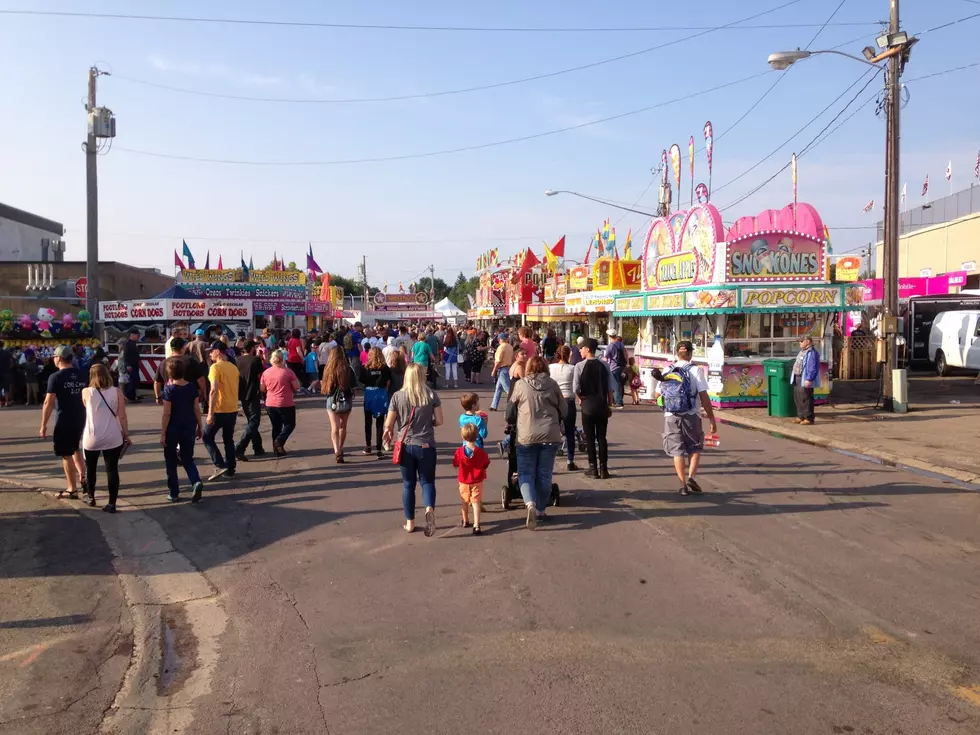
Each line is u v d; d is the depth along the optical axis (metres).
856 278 16.19
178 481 9.34
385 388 11.20
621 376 17.69
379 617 5.25
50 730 3.88
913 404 16.83
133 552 6.89
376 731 3.78
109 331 23.77
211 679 4.41
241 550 6.89
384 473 10.12
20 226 41.53
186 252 35.25
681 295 16.89
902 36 14.76
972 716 3.85
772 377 15.12
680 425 8.58
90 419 8.22
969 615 5.16
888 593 5.57
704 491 8.84
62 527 7.69
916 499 8.42
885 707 3.95
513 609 5.33
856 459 10.84
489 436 13.50
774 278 16.17
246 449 12.12
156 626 5.22
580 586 5.76
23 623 5.31
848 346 23.09
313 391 22.17
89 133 23.42
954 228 33.88
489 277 49.31
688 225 17.59
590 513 7.86
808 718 3.84
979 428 13.09
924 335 25.70
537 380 7.43
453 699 4.09
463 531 7.30
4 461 11.39
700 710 3.93
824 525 7.38
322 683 4.31
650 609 5.30
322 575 6.16
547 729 3.76
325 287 46.91
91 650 4.87
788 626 4.99
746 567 6.16
